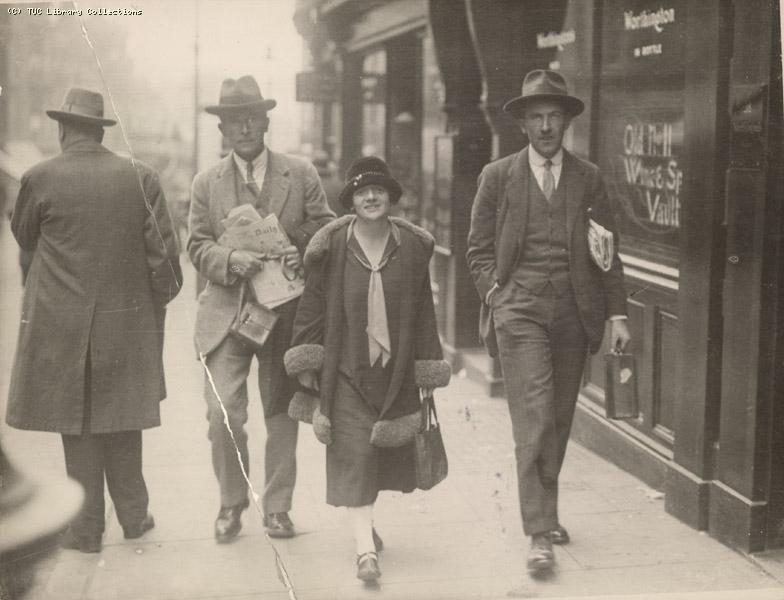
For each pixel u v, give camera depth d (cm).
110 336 432
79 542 436
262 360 452
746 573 421
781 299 423
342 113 1088
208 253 445
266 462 459
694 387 463
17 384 434
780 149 418
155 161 569
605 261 421
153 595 404
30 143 515
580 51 589
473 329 751
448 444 586
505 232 429
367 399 409
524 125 430
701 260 456
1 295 495
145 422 439
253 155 454
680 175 501
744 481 436
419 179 905
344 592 409
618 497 504
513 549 445
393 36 956
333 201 747
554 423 429
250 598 405
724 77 443
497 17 642
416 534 462
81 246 427
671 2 502
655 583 412
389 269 409
